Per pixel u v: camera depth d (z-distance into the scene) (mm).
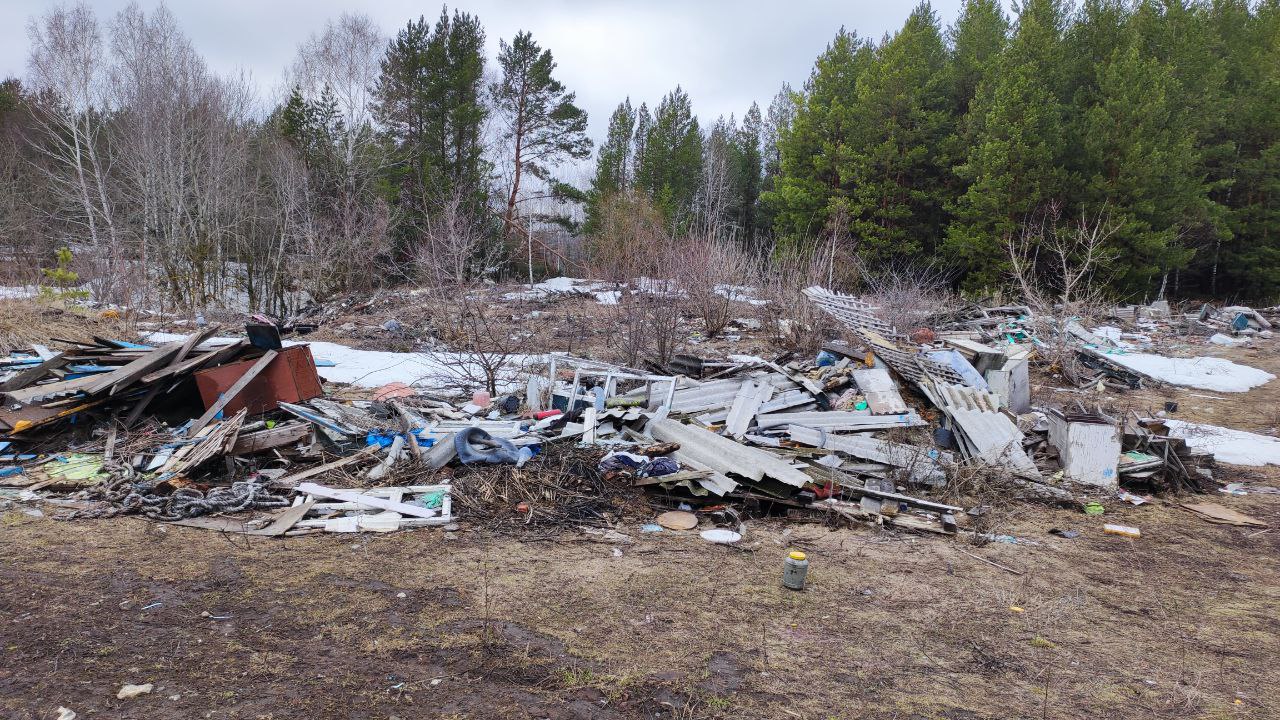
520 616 4316
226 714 3184
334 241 24609
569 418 8203
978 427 7980
